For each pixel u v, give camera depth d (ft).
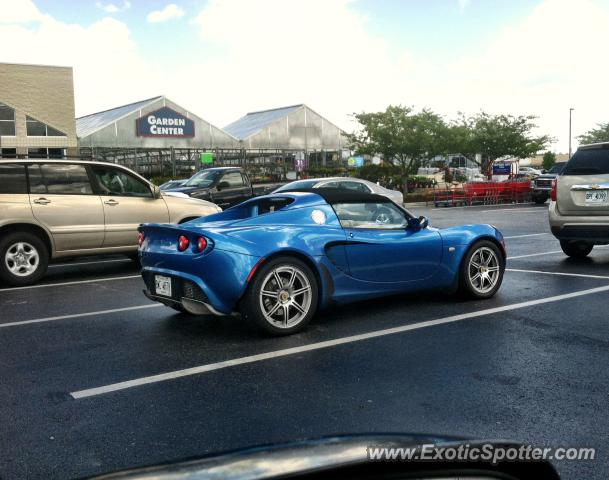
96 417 11.35
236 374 13.80
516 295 22.31
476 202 89.10
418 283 20.08
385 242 19.11
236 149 112.78
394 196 47.34
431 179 114.21
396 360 14.61
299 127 120.16
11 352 15.92
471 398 11.98
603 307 20.01
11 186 26.99
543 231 46.68
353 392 12.45
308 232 17.72
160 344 16.53
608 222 27.94
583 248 32.17
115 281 27.63
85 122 124.36
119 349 16.08
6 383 13.41
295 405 11.78
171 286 17.56
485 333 16.99
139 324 18.95
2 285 26.94
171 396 12.43
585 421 10.80
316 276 17.88
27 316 20.35
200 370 14.15
